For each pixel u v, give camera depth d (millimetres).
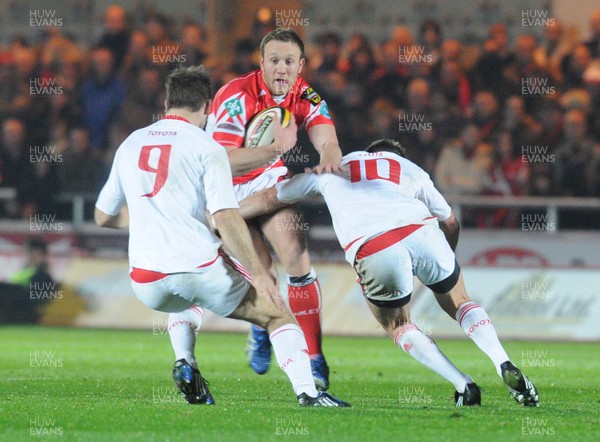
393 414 19719
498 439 16953
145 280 19922
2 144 63094
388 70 63469
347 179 22844
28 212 61375
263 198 24578
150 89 64938
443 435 17219
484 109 61750
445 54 64375
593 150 59844
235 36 73250
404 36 63688
